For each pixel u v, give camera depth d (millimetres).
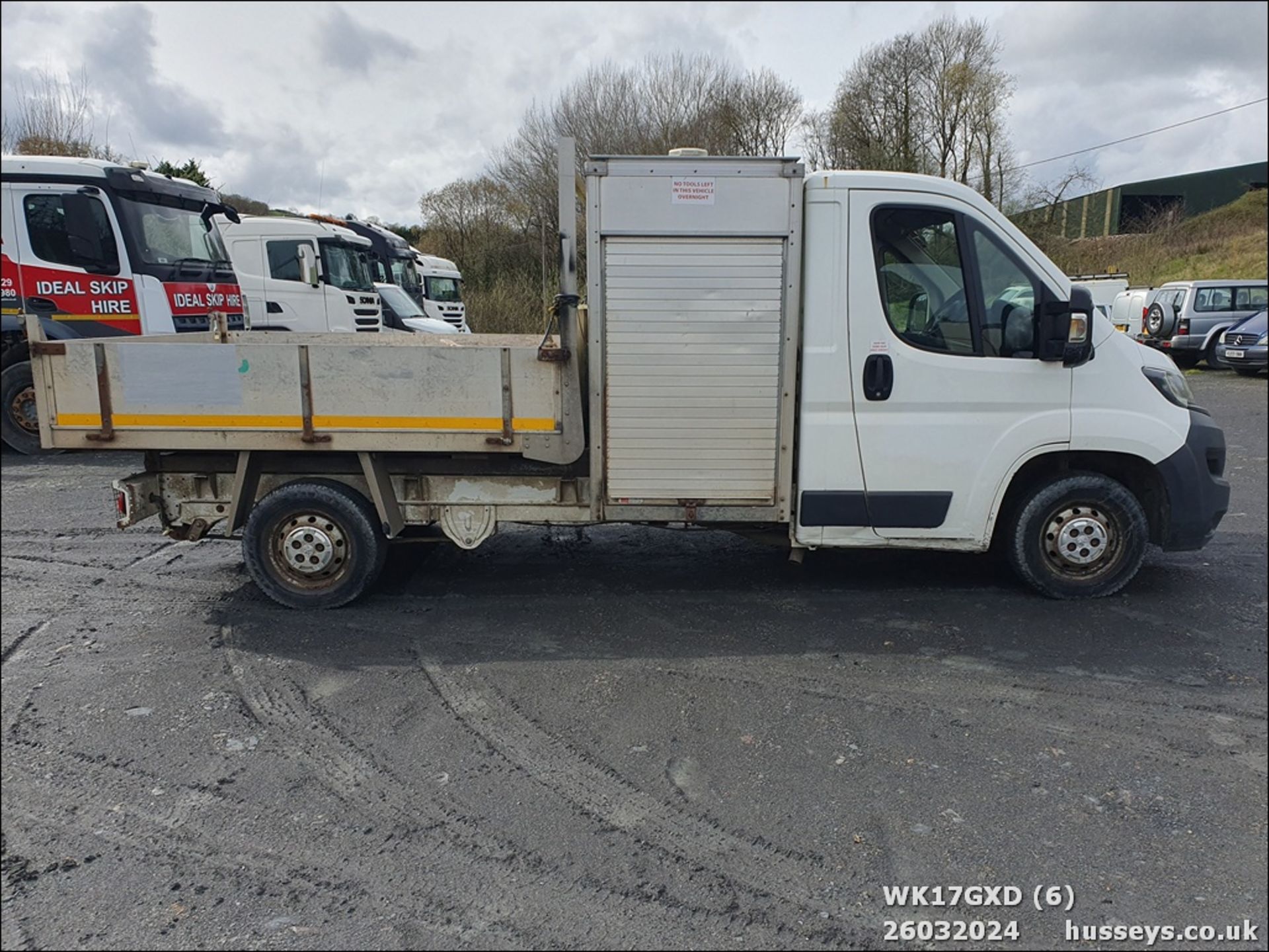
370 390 4617
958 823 2980
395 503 4941
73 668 4273
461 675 4160
